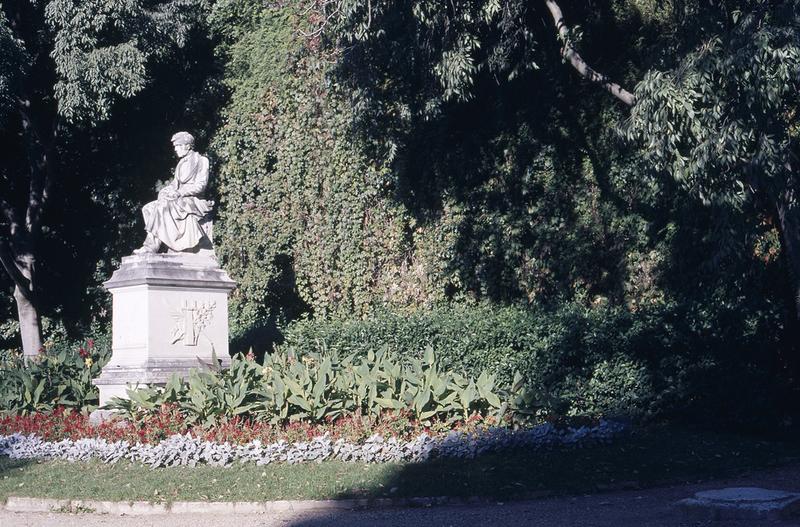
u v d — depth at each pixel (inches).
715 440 492.4
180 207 557.0
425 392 459.5
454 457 428.8
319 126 758.5
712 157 454.0
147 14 799.7
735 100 456.8
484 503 376.8
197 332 550.0
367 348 655.1
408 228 737.6
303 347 703.7
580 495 388.2
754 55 439.2
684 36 524.1
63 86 779.4
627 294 651.5
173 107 933.2
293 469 419.8
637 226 649.6
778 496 335.6
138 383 515.2
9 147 946.1
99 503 384.2
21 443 486.9
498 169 703.7
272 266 813.2
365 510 369.1
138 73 788.6
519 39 669.3
